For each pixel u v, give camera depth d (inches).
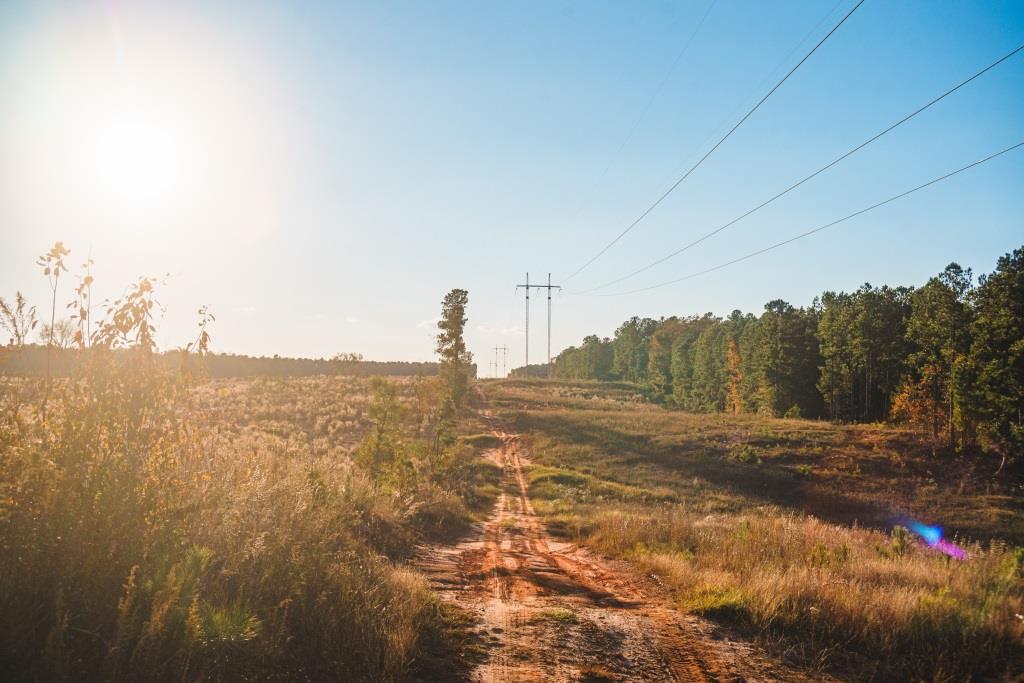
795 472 2012.8
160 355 289.1
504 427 2805.1
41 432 249.9
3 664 175.8
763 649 296.2
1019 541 1405.0
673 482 1861.5
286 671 216.2
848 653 291.4
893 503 1722.4
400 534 592.7
